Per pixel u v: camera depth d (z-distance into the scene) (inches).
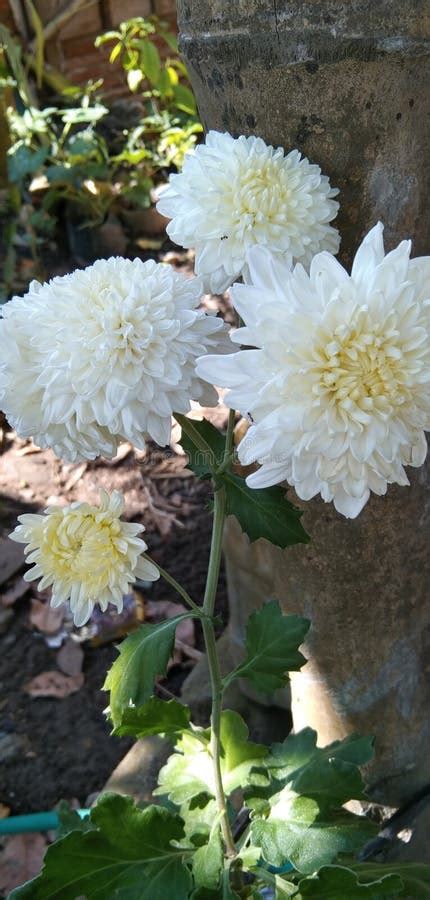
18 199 56.9
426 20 14.5
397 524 20.5
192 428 17.0
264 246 14.1
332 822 20.9
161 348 14.1
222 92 16.0
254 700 31.9
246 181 14.4
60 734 33.9
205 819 21.3
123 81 66.9
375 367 13.2
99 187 56.7
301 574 21.8
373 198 16.3
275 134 15.7
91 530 15.4
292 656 19.2
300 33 14.4
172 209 15.3
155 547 40.9
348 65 14.6
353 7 14.1
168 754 29.2
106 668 36.3
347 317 13.0
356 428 13.3
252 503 17.2
